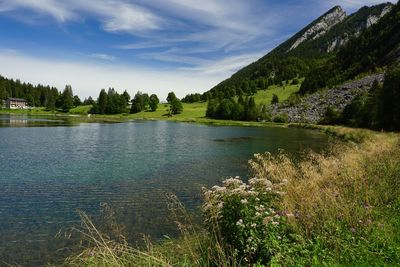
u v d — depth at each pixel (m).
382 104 68.81
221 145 49.28
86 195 20.95
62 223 16.03
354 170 14.21
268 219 7.54
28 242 13.73
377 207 9.66
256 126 111.00
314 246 7.28
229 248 8.17
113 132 72.06
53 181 24.64
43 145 45.50
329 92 158.12
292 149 43.56
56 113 193.50
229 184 9.27
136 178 25.92
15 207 18.52
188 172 28.39
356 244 7.29
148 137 61.62
